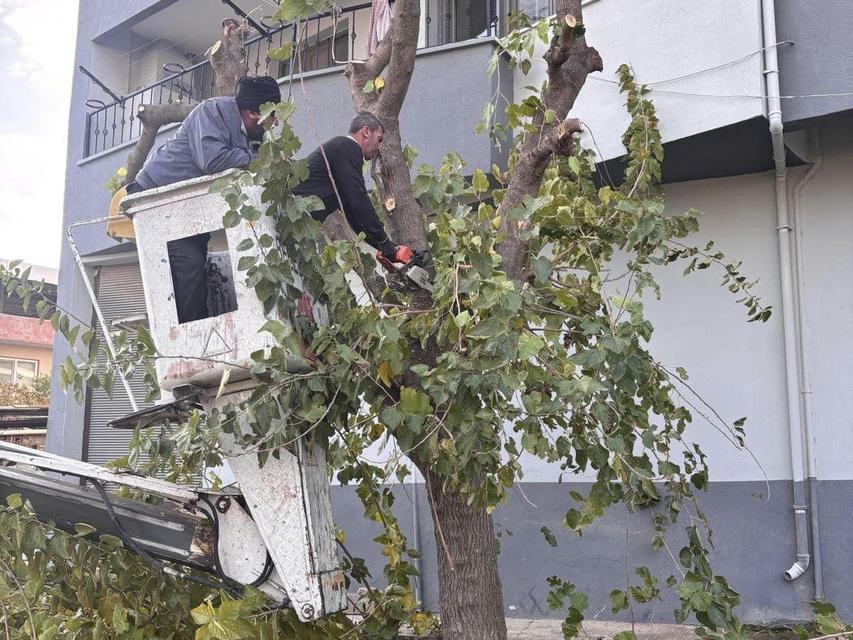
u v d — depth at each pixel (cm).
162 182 331
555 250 374
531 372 282
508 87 650
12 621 316
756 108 530
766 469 595
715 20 553
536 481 661
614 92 594
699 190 642
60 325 329
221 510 314
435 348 346
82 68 947
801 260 598
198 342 296
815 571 565
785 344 596
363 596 420
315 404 285
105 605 308
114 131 1010
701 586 323
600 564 629
